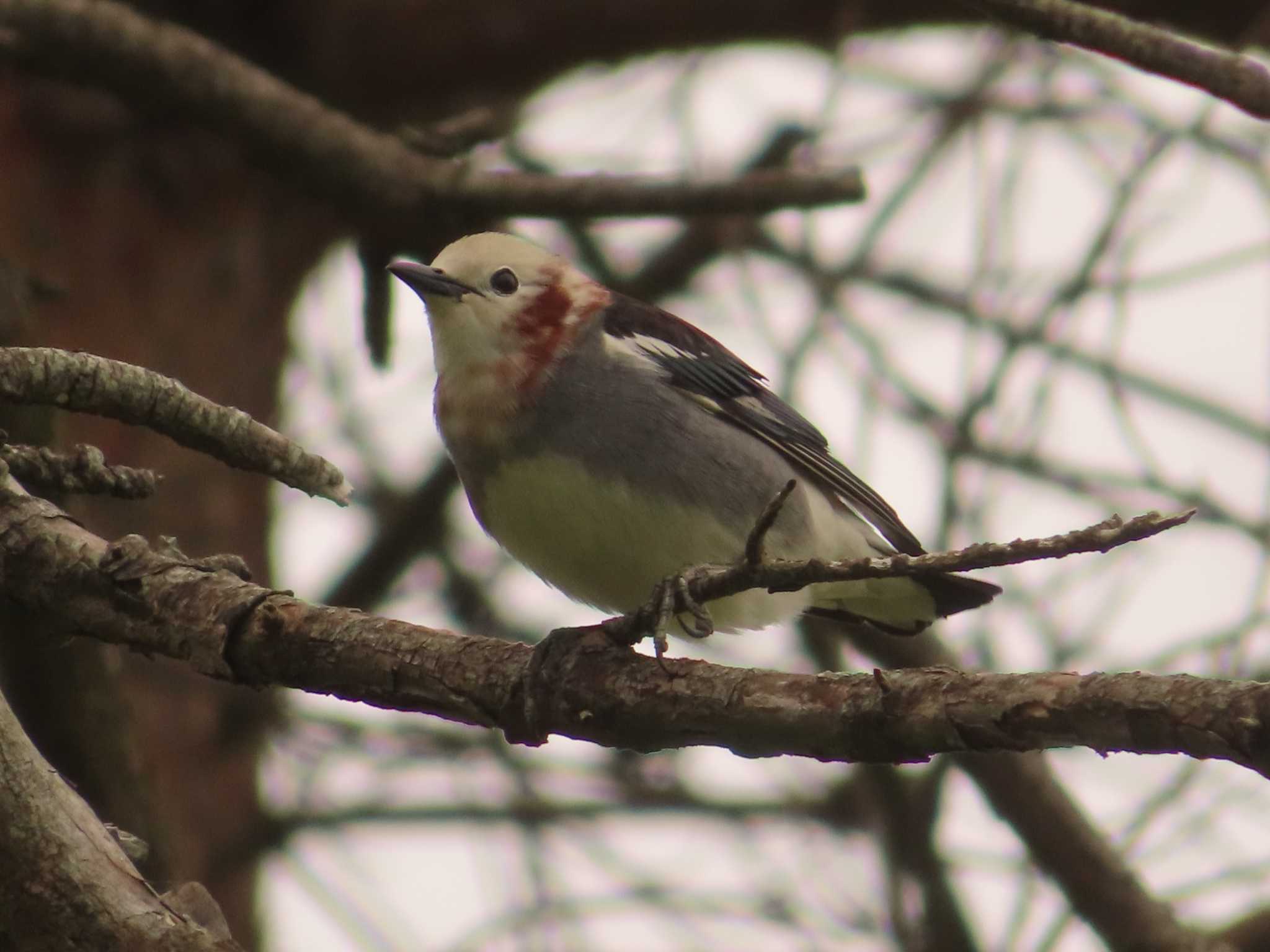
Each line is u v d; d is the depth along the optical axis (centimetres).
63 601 680
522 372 988
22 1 1130
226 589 670
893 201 1436
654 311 1042
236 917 1339
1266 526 1341
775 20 1408
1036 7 679
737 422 1037
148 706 1317
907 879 1263
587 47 1419
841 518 1098
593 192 1094
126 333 1366
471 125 1162
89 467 708
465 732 1498
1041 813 1145
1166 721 504
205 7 1384
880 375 1447
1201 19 1347
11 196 1341
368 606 1476
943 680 557
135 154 1388
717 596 616
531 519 993
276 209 1470
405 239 1151
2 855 578
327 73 1417
